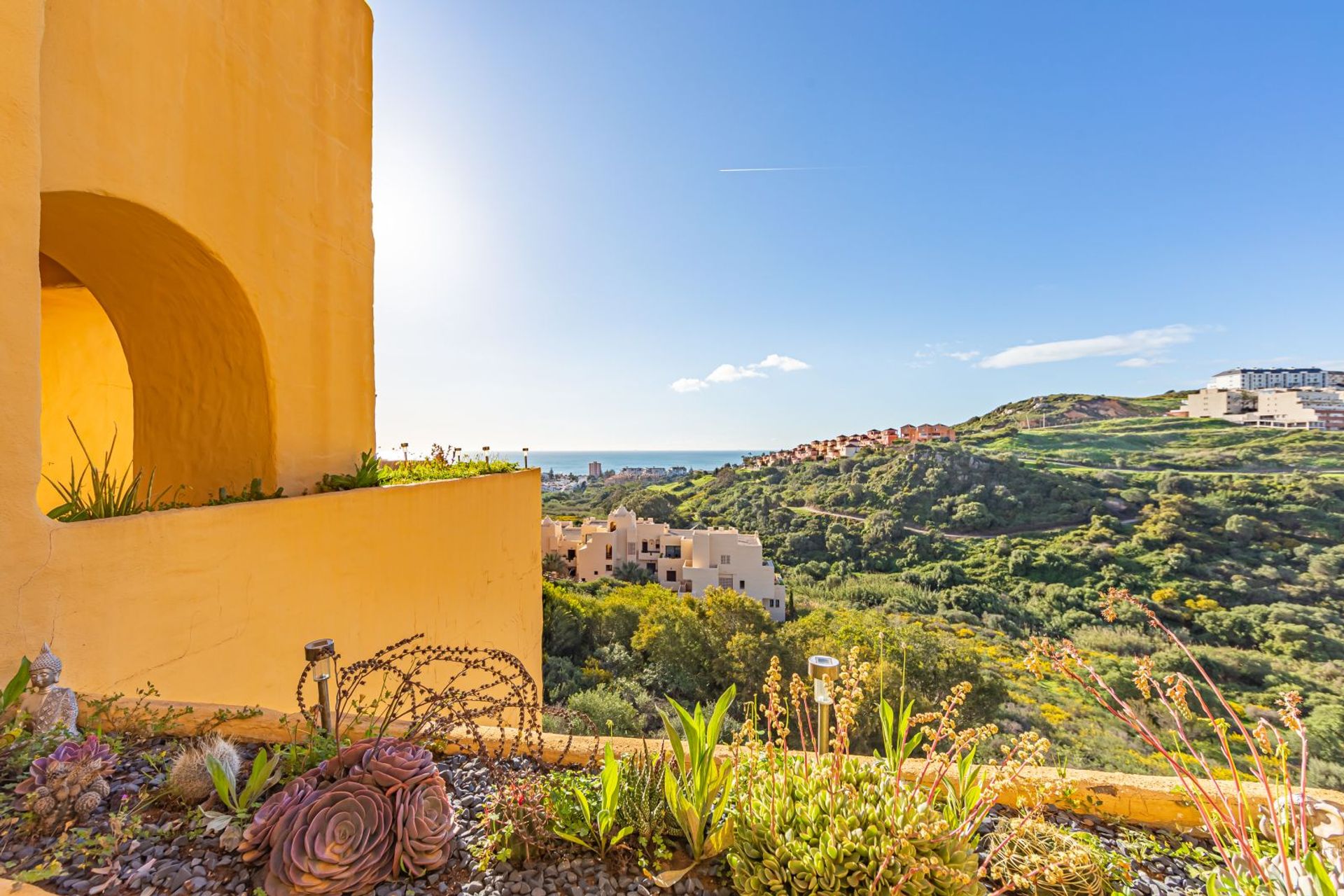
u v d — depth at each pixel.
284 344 3.68
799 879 1.28
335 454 4.11
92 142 2.60
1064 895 1.36
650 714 13.13
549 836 1.47
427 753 1.58
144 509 2.75
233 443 3.66
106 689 2.10
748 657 17.36
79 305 5.45
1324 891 1.14
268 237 3.56
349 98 4.31
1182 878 1.49
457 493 4.76
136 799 1.50
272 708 2.87
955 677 15.22
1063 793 1.69
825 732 1.72
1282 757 1.30
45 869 1.20
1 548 1.83
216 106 3.22
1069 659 1.52
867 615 25.19
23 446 1.89
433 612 4.38
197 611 2.48
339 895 1.27
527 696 1.68
